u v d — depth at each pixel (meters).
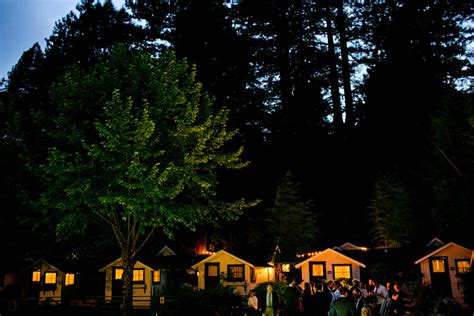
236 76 47.25
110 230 24.55
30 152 20.38
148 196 16.45
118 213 22.17
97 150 16.30
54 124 20.25
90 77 18.81
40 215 22.23
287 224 38.62
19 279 30.70
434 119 34.31
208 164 21.73
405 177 44.94
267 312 15.09
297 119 53.88
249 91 52.56
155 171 16.27
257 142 49.59
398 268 29.78
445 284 28.66
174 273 33.69
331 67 64.44
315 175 54.06
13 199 22.28
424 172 41.94
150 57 20.45
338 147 56.06
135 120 16.44
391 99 53.50
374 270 30.91
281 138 52.84
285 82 59.62
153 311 22.81
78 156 17.03
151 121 16.33
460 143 31.94
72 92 18.47
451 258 28.92
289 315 14.06
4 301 23.25
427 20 54.44
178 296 23.58
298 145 53.78
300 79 60.56
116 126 16.33
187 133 18.73
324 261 32.28
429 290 21.73
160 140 18.75
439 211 33.03
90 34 48.09
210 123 20.05
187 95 20.77
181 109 19.09
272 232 39.41
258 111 49.66
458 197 30.89
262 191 47.56
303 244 38.38
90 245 29.41
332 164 54.66
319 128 55.97
